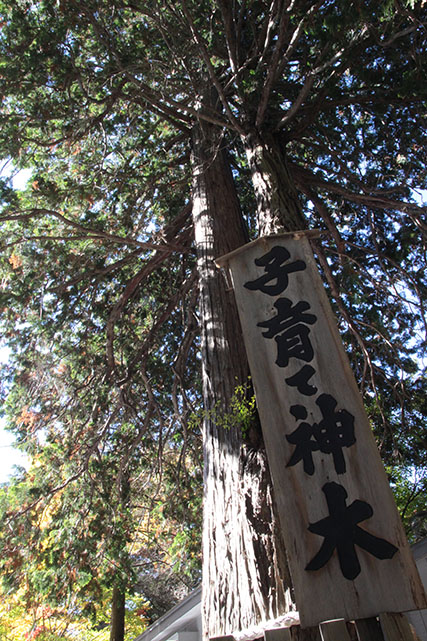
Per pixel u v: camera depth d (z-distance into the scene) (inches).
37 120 276.5
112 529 326.6
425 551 242.1
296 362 128.8
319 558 101.7
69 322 332.8
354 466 111.0
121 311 337.7
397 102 268.8
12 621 426.0
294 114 240.5
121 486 338.3
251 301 142.9
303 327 134.8
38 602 333.1
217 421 177.0
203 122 303.7
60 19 265.7
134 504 376.8
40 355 315.9
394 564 98.5
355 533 103.2
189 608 300.4
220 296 219.9
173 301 332.8
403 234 311.7
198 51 264.7
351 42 214.4
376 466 110.0
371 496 106.8
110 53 264.7
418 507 444.8
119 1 262.1
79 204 317.7
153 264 313.1
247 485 155.6
